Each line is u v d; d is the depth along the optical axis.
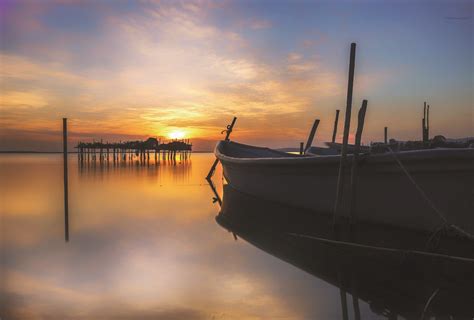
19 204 10.19
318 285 4.14
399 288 4.08
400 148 7.86
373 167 6.34
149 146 60.31
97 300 3.66
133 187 14.99
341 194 6.34
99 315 3.33
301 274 4.50
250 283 4.17
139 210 9.30
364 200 6.74
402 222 6.25
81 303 3.59
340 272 4.56
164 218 8.25
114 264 4.82
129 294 3.82
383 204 6.46
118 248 5.65
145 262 4.94
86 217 8.27
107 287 4.00
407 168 5.84
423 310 3.56
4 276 4.30
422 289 4.01
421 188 5.86
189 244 5.96
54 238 6.30
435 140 8.20
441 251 5.42
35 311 3.42
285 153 15.41
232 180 12.36
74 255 5.25
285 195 8.78
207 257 5.21
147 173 24.31
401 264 4.75
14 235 6.49
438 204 5.75
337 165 6.87
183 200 11.16
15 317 3.28
